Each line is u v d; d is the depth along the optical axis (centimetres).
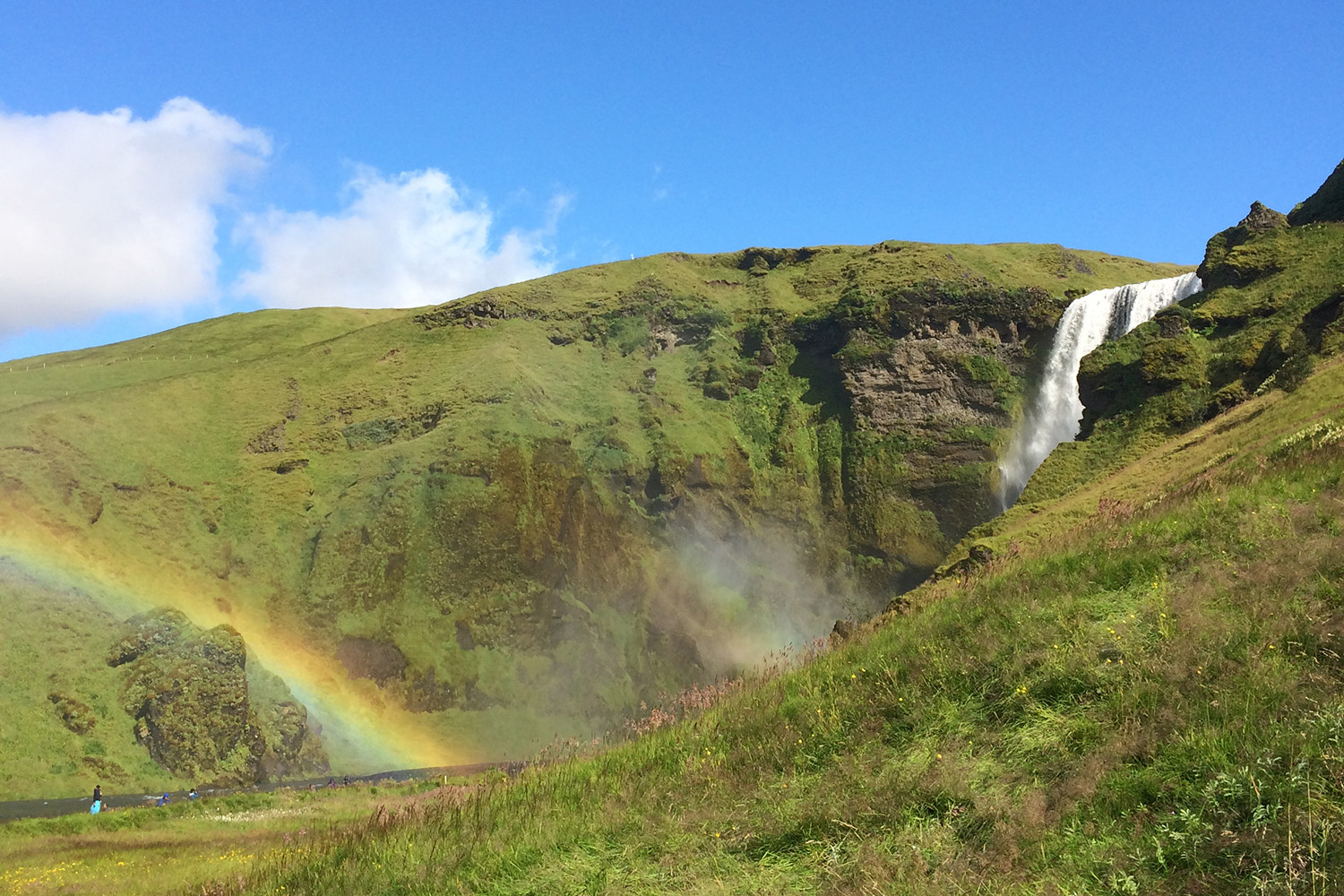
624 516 14725
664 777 1320
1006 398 15812
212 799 4916
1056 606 1316
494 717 11919
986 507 14688
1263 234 9494
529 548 13525
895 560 14712
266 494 14375
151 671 10138
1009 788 957
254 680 10850
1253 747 838
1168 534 1493
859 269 19375
